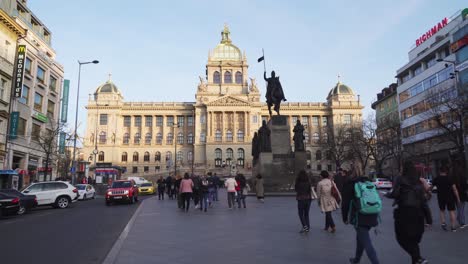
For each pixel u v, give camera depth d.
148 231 13.09
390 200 28.30
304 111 121.62
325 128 108.06
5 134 39.75
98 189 54.44
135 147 117.00
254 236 11.74
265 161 30.75
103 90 117.88
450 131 43.47
